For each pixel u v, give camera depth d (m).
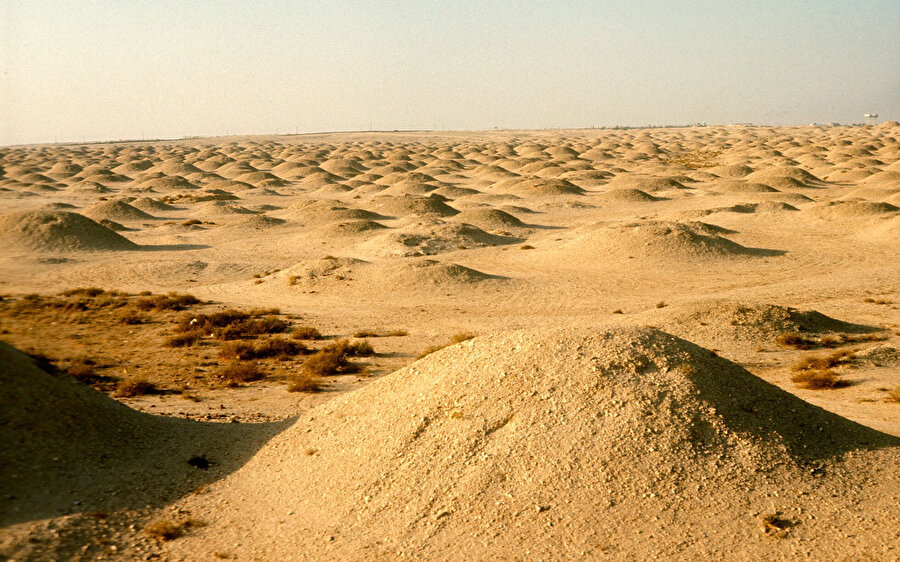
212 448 13.92
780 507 9.91
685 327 28.19
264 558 9.74
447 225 59.97
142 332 29.81
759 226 62.12
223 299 38.56
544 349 12.90
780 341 26.36
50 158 199.62
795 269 44.34
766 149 164.38
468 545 9.53
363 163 158.62
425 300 37.59
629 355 12.48
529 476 10.53
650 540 9.34
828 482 10.49
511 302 37.06
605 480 10.32
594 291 39.50
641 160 158.00
